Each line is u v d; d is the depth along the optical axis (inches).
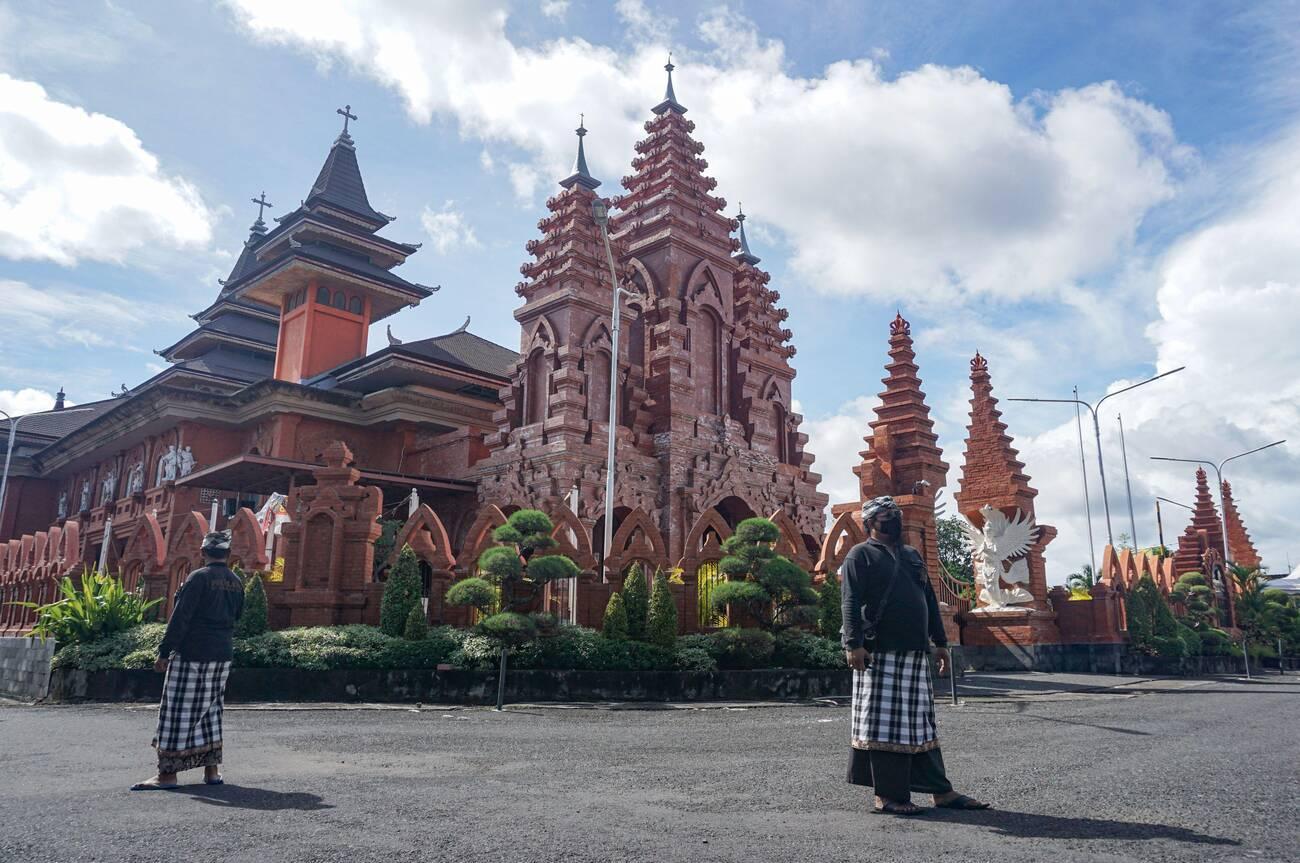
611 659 660.7
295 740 398.9
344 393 1419.8
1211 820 212.7
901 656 228.7
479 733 430.9
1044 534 1183.6
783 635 730.2
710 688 670.5
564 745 380.2
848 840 191.2
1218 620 1562.5
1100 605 1152.8
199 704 273.7
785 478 1285.7
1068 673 1105.4
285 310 1813.5
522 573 661.3
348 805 235.3
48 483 2133.4
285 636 658.2
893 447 1107.9
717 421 1219.9
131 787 268.4
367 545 751.1
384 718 518.0
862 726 229.3
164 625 722.8
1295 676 1250.6
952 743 386.9
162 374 1771.7
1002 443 1208.2
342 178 1888.5
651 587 736.3
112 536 1642.5
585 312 1127.6
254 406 1441.9
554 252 1167.0
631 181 1331.2
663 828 204.8
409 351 1406.3
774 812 224.8
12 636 891.4
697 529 797.9
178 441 1509.6
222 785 271.3
